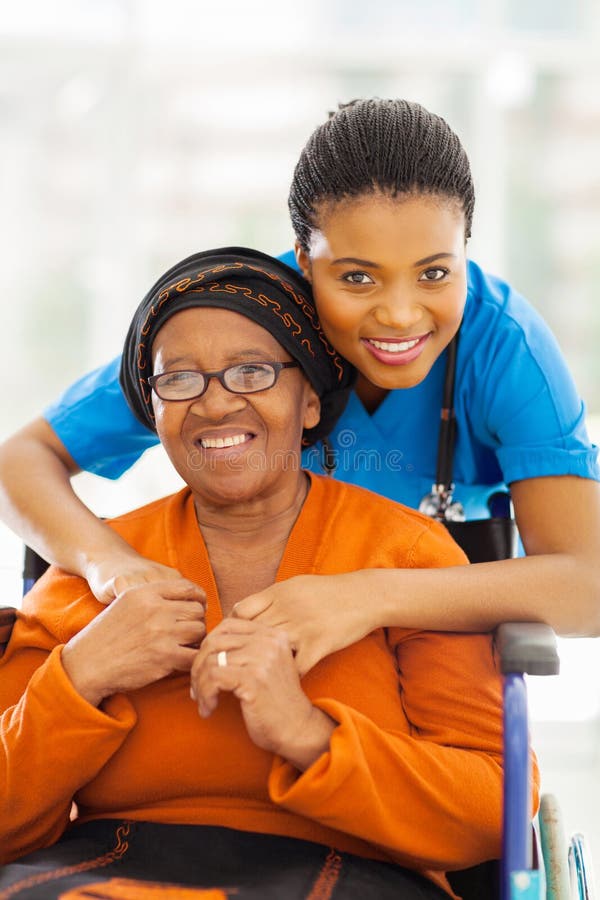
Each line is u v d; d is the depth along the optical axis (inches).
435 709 47.4
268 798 46.0
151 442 64.1
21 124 149.6
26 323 152.3
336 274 50.2
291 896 40.8
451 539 52.9
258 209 150.6
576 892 52.8
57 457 61.7
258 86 148.6
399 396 60.3
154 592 45.8
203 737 46.1
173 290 49.5
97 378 63.0
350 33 146.6
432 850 44.0
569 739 123.8
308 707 43.7
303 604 45.6
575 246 146.8
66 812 47.4
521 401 56.6
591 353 147.3
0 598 96.8
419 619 47.1
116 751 46.6
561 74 145.3
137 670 44.9
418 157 48.6
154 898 40.3
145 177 150.6
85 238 151.5
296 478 51.9
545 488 55.5
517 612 48.2
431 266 49.5
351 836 45.8
